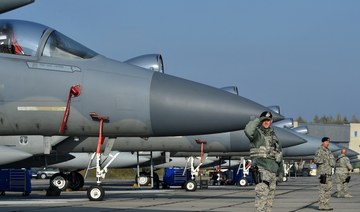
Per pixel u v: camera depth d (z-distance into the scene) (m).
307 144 36.50
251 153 10.90
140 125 15.06
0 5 11.66
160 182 32.03
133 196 20.09
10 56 15.21
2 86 14.94
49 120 15.04
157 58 20.44
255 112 14.99
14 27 15.47
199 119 14.95
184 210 13.88
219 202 16.88
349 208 15.94
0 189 21.89
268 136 10.86
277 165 10.91
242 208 14.66
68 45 15.62
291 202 17.94
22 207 14.52
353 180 48.12
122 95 15.03
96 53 15.96
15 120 15.05
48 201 16.55
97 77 15.16
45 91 14.98
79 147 21.59
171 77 15.59
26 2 11.76
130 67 15.67
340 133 93.44
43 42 15.36
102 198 16.52
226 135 25.56
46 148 20.86
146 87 15.12
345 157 21.55
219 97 15.18
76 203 15.90
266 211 11.06
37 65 15.12
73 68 15.20
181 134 15.30
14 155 20.09
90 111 15.01
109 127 15.19
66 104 14.96
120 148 24.31
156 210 13.74
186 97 15.05
